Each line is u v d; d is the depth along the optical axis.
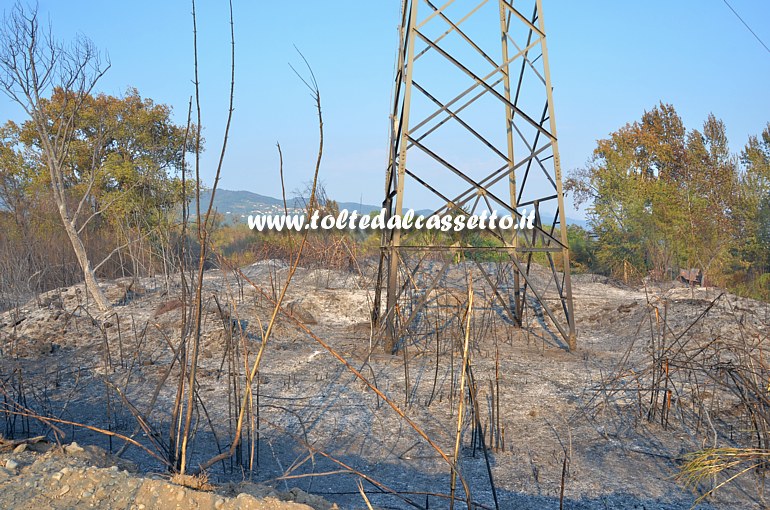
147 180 22.05
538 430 7.12
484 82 10.77
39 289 16.47
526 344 11.68
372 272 18.05
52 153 13.30
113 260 21.20
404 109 10.22
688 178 31.88
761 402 6.19
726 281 22.80
